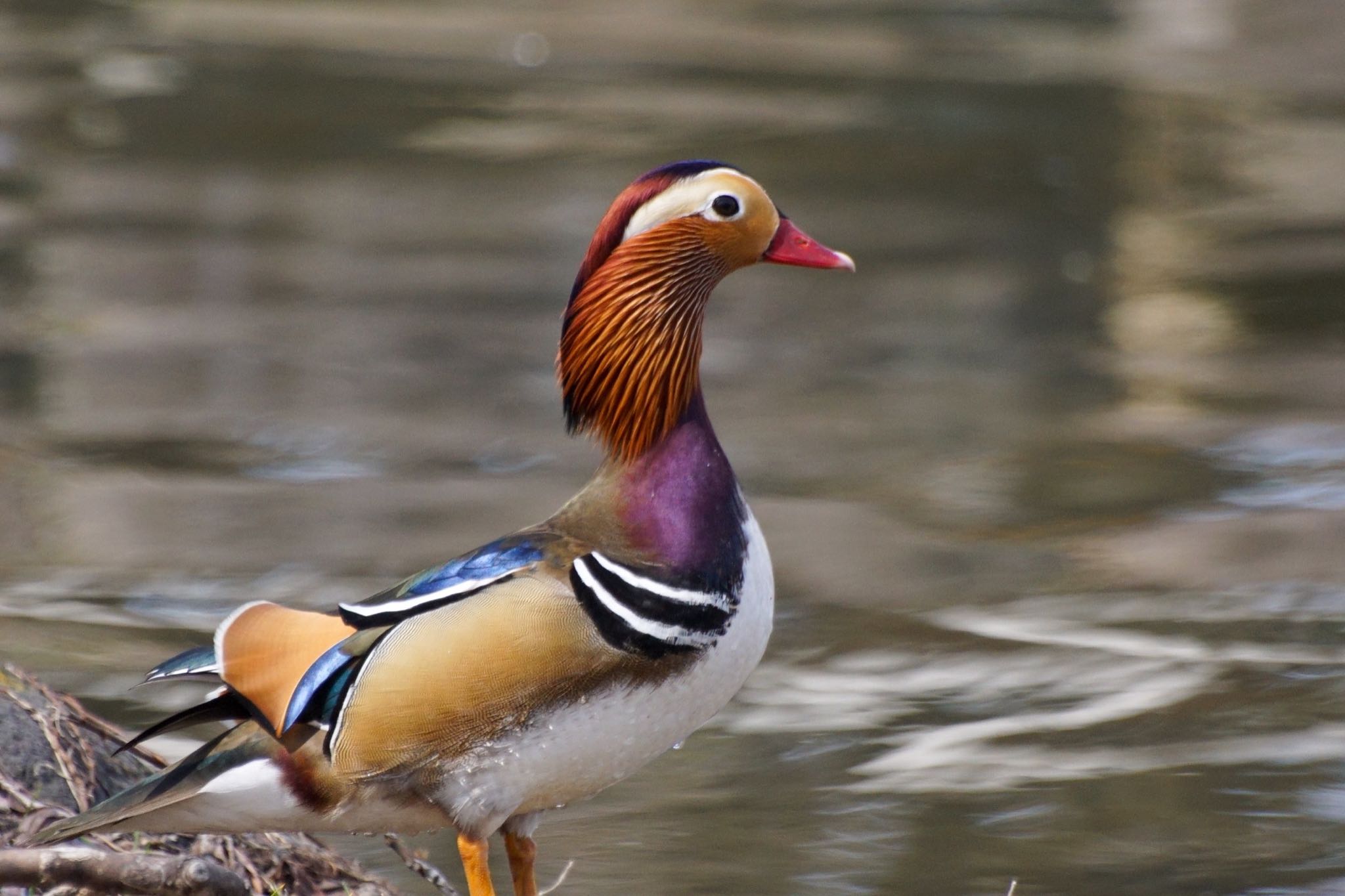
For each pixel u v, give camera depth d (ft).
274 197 80.84
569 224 76.95
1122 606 38.24
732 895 26.16
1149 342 60.85
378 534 41.57
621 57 126.72
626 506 20.90
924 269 70.79
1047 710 33.22
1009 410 52.85
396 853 27.40
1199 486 46.06
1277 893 26.50
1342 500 44.57
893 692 34.01
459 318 61.87
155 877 18.86
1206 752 31.42
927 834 28.35
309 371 55.21
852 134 99.04
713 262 21.79
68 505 42.68
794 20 147.95
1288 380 55.88
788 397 53.98
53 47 122.31
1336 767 30.81
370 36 132.77
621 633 19.99
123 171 85.20
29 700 26.12
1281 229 78.48
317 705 20.03
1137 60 129.18
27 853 18.86
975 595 38.83
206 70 114.62
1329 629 37.01
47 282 64.80
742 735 32.12
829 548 41.57
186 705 32.01
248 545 40.73
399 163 89.30
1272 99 113.19
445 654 19.77
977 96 112.06
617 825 28.50
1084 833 28.45
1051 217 80.79
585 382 21.84
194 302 62.69
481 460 47.39
